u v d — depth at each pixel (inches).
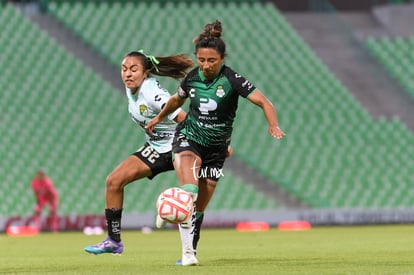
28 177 3538.4
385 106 4119.1
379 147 3892.7
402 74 4296.3
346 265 1290.6
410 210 3472.0
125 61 1296.8
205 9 4338.1
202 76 1224.8
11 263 1496.1
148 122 1315.2
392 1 4672.7
